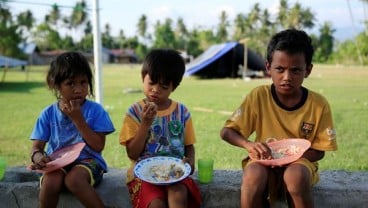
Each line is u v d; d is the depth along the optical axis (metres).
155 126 2.74
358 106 9.23
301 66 2.50
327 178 2.97
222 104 10.25
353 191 2.76
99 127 2.72
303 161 2.50
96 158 2.73
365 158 4.62
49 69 2.69
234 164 4.43
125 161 4.59
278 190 2.60
